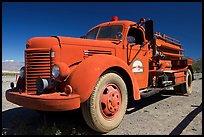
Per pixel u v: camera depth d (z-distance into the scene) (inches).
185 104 248.5
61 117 191.2
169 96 308.0
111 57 165.9
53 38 162.2
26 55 163.2
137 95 176.9
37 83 150.1
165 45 274.2
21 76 172.9
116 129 159.6
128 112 210.1
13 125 171.5
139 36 224.7
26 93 156.6
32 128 162.7
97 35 217.0
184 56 357.4
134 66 206.8
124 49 197.6
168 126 165.3
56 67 147.6
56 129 154.1
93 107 143.0
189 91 322.7
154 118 187.9
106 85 155.6
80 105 143.9
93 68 146.3
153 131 154.3
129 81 178.4
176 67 317.4
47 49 158.9
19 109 231.6
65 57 161.0
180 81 285.9
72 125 167.5
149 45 233.3
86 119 144.6
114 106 156.9
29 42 165.9
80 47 168.9
